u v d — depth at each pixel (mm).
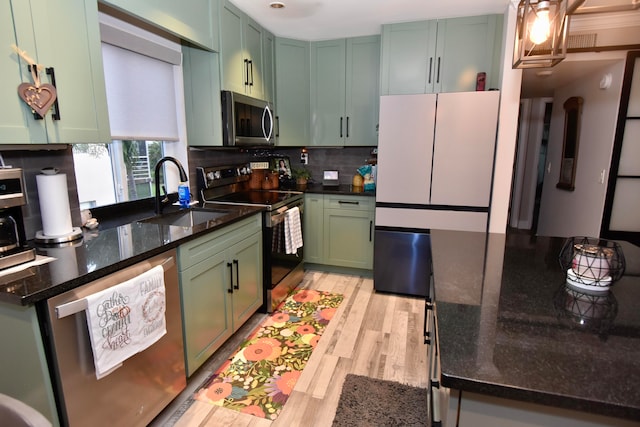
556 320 912
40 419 685
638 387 649
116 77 2062
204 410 1759
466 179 2822
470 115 2734
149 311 1427
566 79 3678
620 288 1132
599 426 662
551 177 4445
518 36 1445
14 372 1153
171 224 2266
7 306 1100
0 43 1200
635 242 3064
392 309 2838
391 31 3049
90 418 1250
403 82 3104
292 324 2596
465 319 915
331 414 1729
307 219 3496
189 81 2543
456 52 2939
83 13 1484
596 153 3250
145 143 2404
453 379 676
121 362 1308
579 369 702
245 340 2383
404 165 2928
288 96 3439
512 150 2766
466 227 2893
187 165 2641
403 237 3023
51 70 1355
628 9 1520
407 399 1819
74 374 1180
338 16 2848
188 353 1805
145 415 1519
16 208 1263
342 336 2434
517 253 1520
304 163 3984
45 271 1210
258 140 2914
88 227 1812
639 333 848
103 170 2100
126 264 1351
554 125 4406
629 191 3016
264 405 1791
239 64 2688
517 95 2693
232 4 2553
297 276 3297
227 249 2135
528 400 646
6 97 1230
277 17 2855
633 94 2834
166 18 1927
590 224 3322
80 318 1186
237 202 2740
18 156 1536
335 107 3537
